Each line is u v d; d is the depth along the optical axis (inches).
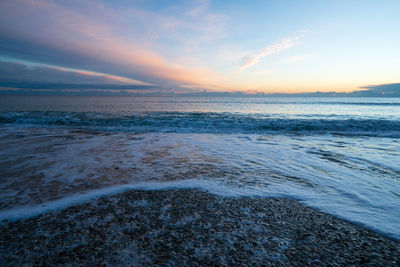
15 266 57.6
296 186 122.0
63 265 58.4
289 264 60.8
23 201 97.7
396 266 61.0
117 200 100.4
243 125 386.9
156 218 84.8
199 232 75.5
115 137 279.9
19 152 191.3
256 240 71.6
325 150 215.9
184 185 120.6
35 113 534.3
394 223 84.4
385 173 145.3
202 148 221.6
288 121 416.8
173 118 461.7
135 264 59.2
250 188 118.0
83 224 79.4
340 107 1134.4
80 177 131.1
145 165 158.9
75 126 372.5
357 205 99.6
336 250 67.8
